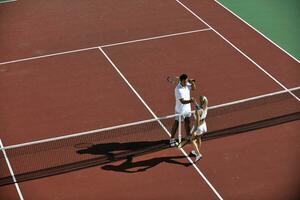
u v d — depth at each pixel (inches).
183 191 1101.7
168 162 1171.9
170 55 1547.7
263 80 1441.9
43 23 1710.1
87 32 1658.5
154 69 1486.2
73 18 1732.3
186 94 1160.2
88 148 1210.0
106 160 1175.6
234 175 1140.5
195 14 1753.2
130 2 1815.9
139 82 1432.1
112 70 1481.3
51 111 1327.5
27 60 1530.5
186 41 1615.4
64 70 1483.8
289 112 1316.4
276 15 1759.4
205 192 1100.5
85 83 1428.4
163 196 1088.8
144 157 1185.4
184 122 1190.9
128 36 1636.3
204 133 1245.1
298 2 1846.7
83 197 1087.0
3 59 1534.2
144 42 1608.0
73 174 1139.3
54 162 1171.3
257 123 1279.5
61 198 1083.9
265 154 1194.0
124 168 1154.7
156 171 1149.1
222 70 1482.5
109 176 1135.6
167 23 1701.5
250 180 1127.6
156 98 1371.8
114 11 1765.5
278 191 1101.1
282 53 1563.7
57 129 1270.9
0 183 1117.1
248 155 1190.9
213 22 1713.8
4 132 1261.1
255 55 1551.4
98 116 1310.3
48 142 1232.2
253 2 1836.9
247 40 1624.0
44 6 1803.6
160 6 1793.8
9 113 1323.8
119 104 1350.9
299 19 1739.7
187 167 1160.2
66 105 1348.4
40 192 1097.4
